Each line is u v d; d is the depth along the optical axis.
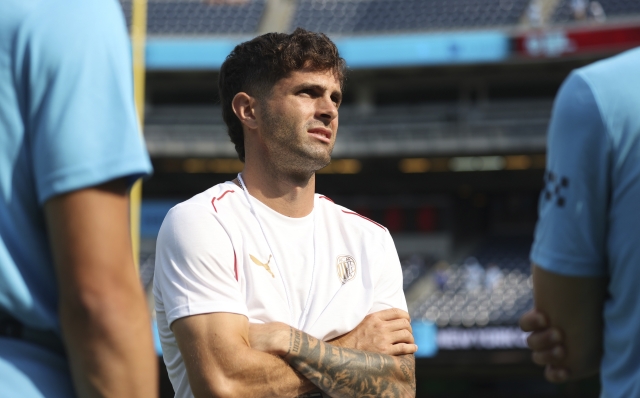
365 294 1.99
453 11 17.67
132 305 1.22
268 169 1.98
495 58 16.50
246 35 18.08
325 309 1.90
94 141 1.23
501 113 17.28
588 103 1.88
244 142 2.10
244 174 2.04
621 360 1.88
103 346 1.17
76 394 1.30
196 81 18.05
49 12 1.27
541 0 17.47
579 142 1.89
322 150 1.96
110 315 1.18
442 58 16.67
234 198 1.96
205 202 1.92
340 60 2.04
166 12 18.52
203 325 1.77
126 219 1.26
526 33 16.41
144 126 16.59
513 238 18.06
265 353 1.78
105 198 1.23
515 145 15.88
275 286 1.88
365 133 16.44
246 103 2.02
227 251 1.85
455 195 18.59
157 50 17.20
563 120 1.94
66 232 1.20
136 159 1.25
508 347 13.64
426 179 18.33
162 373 13.05
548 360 2.02
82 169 1.20
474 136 16.03
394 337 1.95
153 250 17.62
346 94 18.12
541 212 2.05
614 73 1.90
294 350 1.79
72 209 1.20
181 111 18.61
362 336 1.93
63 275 1.20
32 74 1.24
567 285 1.93
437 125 16.17
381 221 18.84
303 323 1.88
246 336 1.80
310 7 18.55
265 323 1.83
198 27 18.25
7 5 1.26
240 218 1.93
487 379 15.59
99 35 1.29
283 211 1.98
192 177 18.80
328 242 2.01
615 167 1.85
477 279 16.62
